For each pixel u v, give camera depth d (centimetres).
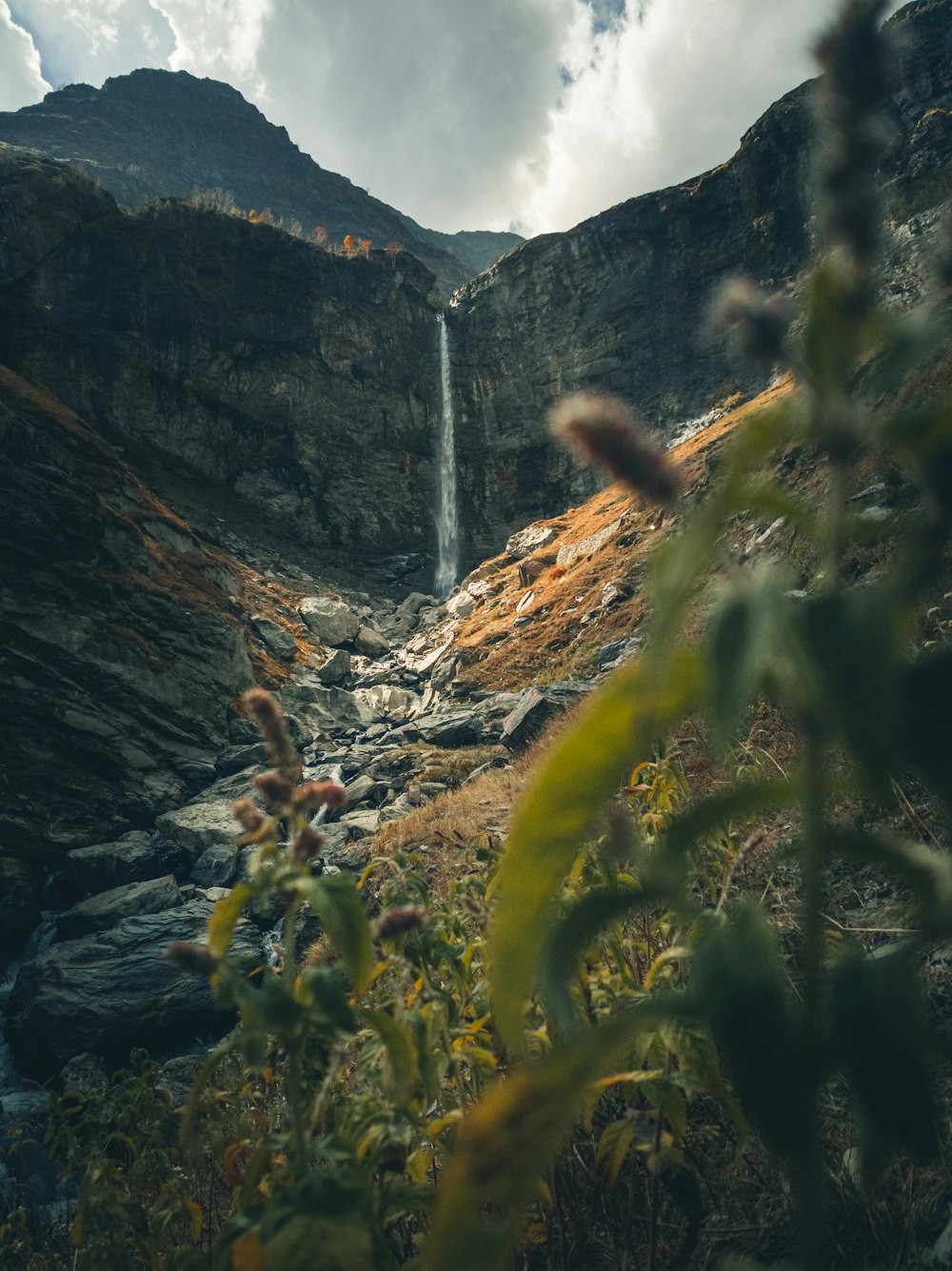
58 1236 461
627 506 3077
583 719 64
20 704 1802
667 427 4481
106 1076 1065
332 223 17762
